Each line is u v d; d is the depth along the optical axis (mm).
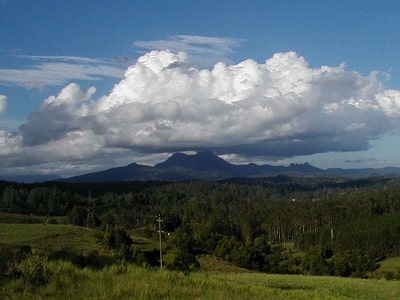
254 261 68688
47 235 61062
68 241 57938
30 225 72438
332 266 63656
